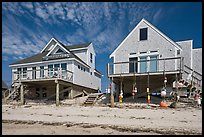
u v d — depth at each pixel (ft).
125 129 25.86
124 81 67.56
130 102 60.39
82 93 87.81
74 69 80.84
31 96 86.12
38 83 78.69
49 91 83.76
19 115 41.22
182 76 57.16
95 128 26.73
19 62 91.04
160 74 53.98
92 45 102.12
